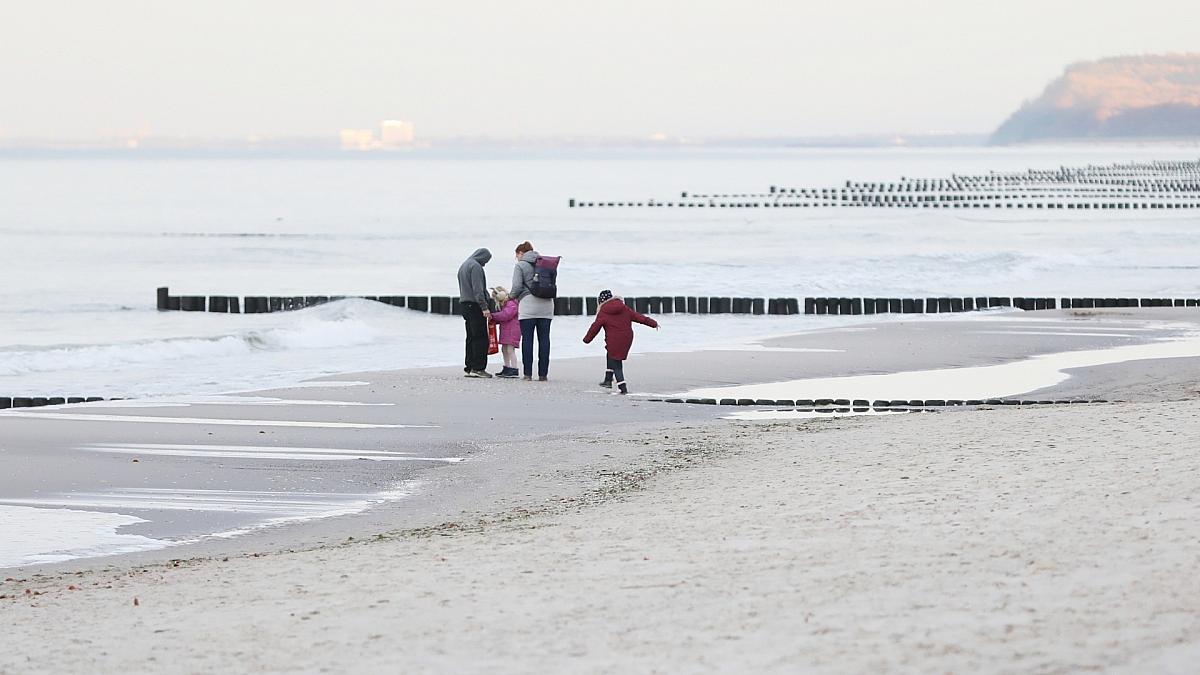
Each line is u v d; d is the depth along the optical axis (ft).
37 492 122.72
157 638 69.26
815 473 117.50
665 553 84.33
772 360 230.68
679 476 124.47
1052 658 53.42
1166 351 244.83
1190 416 131.34
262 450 144.56
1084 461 105.81
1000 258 515.91
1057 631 57.16
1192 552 68.28
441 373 212.02
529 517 108.37
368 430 157.58
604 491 120.26
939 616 61.67
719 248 645.10
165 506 117.19
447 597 74.69
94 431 156.15
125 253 609.83
